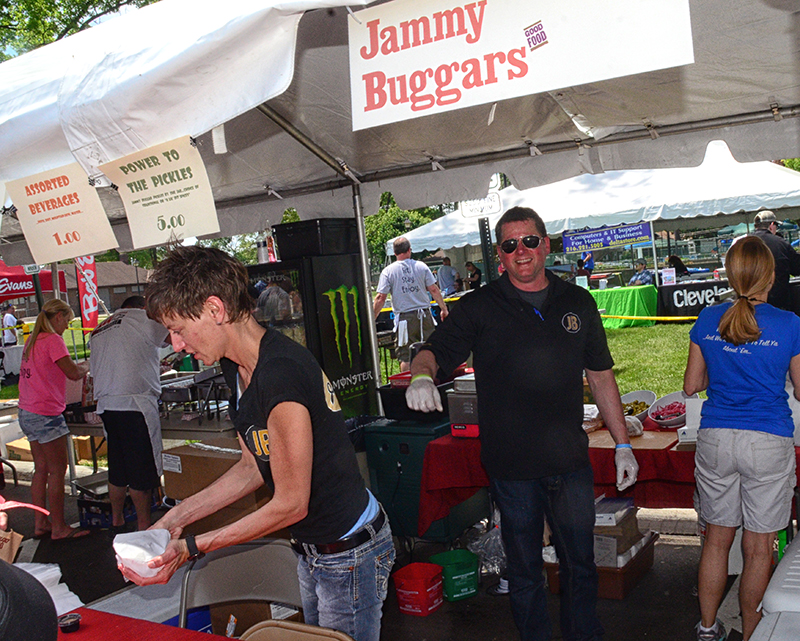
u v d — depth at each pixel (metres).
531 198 10.21
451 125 3.81
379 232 29.20
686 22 1.75
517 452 2.66
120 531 5.27
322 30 2.92
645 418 3.73
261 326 1.82
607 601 3.54
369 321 4.95
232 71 2.28
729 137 3.78
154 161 2.51
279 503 1.70
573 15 1.86
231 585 2.35
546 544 3.65
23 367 5.25
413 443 3.97
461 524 4.10
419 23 2.04
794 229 15.63
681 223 16.05
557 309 2.69
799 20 2.62
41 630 0.83
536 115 3.66
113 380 4.65
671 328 13.12
